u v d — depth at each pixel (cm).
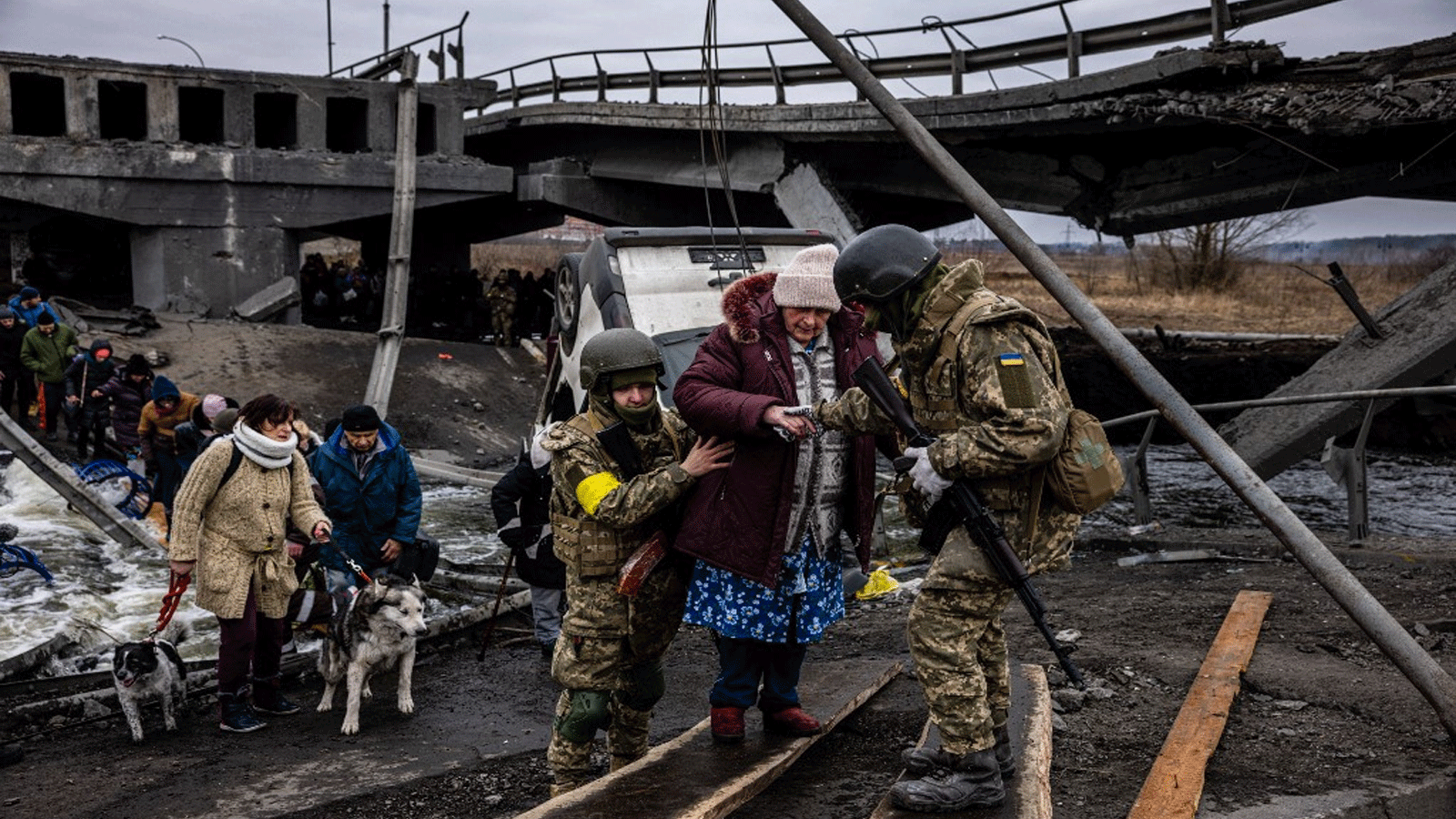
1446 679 371
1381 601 661
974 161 1836
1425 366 991
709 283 937
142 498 1223
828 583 414
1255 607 640
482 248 8375
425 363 2184
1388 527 1230
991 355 327
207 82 2483
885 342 1009
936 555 347
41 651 723
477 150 3312
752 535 388
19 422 1717
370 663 602
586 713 408
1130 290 4678
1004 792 356
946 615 346
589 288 952
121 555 1077
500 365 2288
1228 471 374
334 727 600
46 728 617
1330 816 375
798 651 422
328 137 3020
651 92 2430
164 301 2467
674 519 409
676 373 866
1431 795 395
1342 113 1224
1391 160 1343
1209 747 426
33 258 2781
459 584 933
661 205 2902
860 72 391
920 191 1909
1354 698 492
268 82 2545
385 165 2633
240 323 2317
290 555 670
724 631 396
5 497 1291
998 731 372
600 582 407
